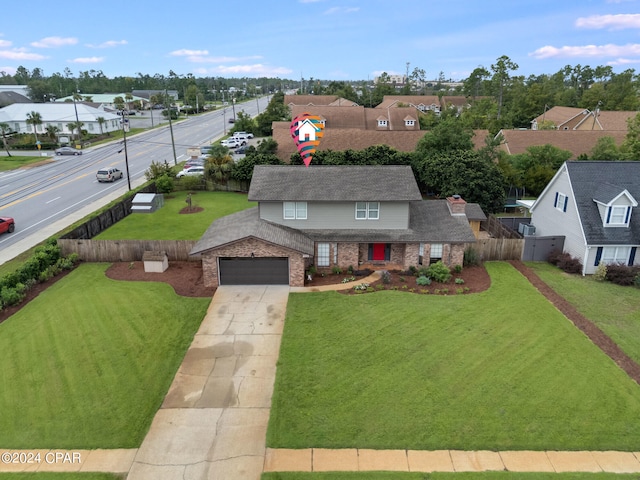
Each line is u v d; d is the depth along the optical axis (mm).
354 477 13594
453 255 28766
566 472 13789
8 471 13859
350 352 19875
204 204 46688
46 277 27391
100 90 191500
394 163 49406
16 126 88000
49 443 14969
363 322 22438
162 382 17969
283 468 13938
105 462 14227
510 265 30469
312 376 18219
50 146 76875
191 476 13703
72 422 15859
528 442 14875
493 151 45500
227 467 14016
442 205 32250
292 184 29625
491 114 96062
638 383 17891
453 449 14609
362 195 28469
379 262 29922
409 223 29828
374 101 138125
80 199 45906
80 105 95625
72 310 23734
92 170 60750
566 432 15305
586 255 28438
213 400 16953
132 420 15945
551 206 33188
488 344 20531
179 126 109312
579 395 17094
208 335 21344
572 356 19641
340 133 59969
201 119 125312
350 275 28281
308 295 25422
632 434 15242
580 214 29047
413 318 22828
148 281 27359
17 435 15273
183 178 52531
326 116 84875
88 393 17328
